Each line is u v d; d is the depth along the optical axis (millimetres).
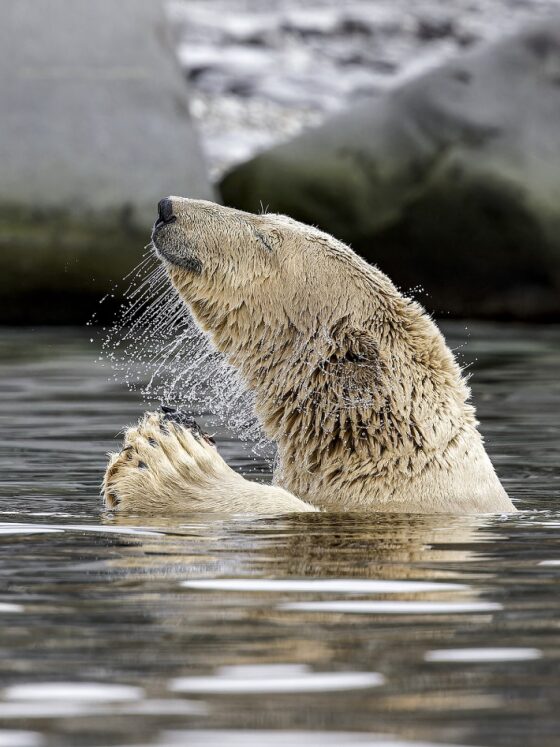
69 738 7914
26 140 48125
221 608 11125
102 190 48125
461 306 50906
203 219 18016
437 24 93688
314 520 15984
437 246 50562
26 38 49750
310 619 10781
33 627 10469
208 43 86750
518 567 13086
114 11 51406
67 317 48156
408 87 53156
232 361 18250
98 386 33781
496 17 95562
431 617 10891
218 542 14367
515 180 49938
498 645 10039
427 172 51125
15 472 21141
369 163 51875
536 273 49750
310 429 17719
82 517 16266
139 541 14414
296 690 8836
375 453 17391
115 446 24250
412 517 16438
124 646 9906
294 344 17812
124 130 49375
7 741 7875
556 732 8070
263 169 52375
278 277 17844
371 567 13000
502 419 28281
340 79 83188
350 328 17703
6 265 47062
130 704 8547
